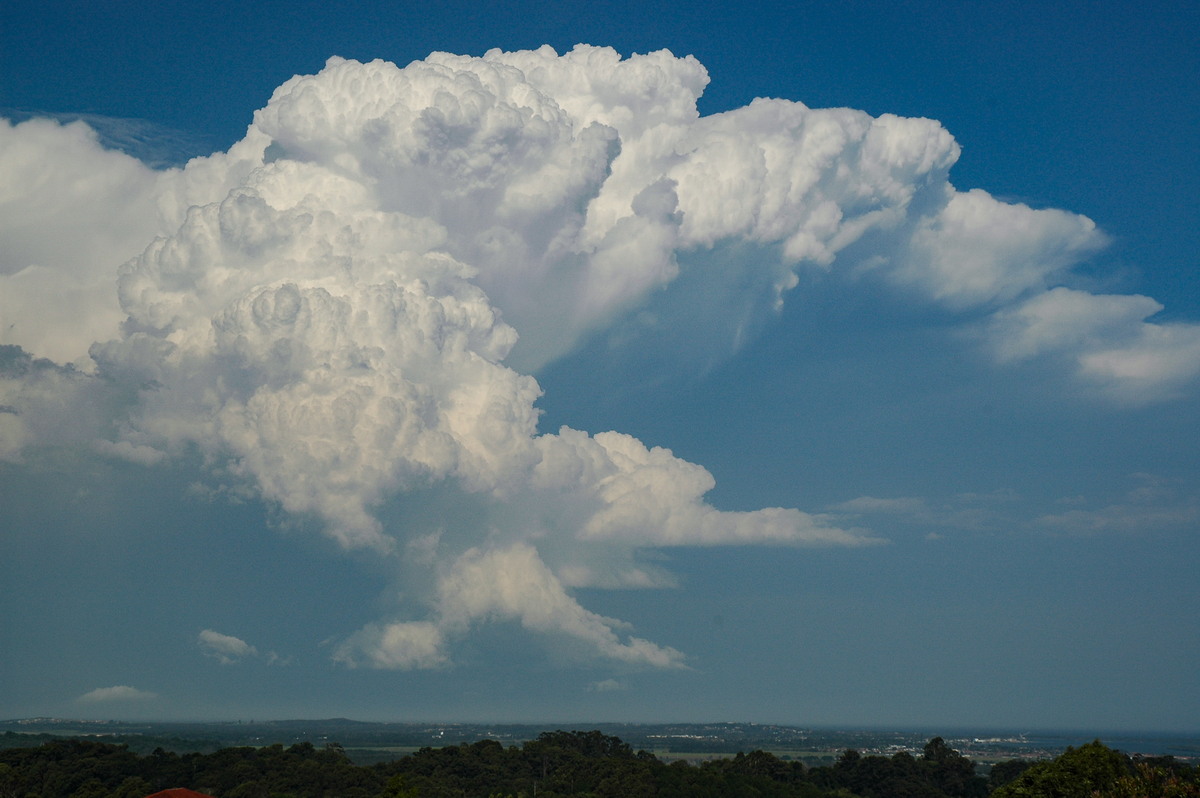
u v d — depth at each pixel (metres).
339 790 152.00
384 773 165.12
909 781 170.75
